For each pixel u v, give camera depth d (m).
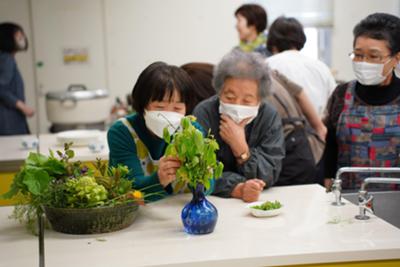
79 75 4.91
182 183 1.76
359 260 1.37
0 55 4.09
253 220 1.63
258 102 1.95
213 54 5.06
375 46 1.91
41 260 1.35
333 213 1.68
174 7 4.94
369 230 1.52
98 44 4.89
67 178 1.58
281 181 2.29
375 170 1.67
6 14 4.70
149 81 1.67
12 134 4.14
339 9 4.80
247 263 1.33
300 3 4.98
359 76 1.98
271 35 3.25
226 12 5.01
